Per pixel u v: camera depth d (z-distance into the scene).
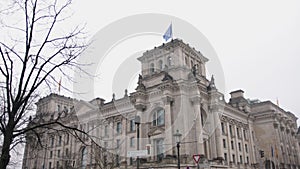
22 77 10.18
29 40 10.45
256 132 73.25
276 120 72.00
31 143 17.03
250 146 68.31
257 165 67.56
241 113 68.19
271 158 68.69
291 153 75.62
